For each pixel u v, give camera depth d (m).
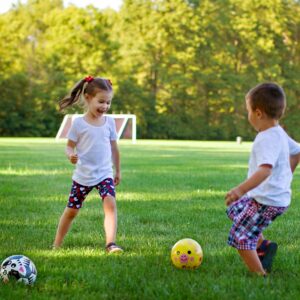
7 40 52.84
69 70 51.25
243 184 4.05
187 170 13.93
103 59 51.34
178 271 4.40
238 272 4.40
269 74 56.31
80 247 5.34
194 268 4.49
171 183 10.80
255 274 4.29
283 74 58.09
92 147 5.41
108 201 5.33
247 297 3.71
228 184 10.77
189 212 7.43
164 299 3.66
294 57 58.66
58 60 51.38
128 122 45.78
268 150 4.11
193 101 55.53
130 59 52.91
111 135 5.61
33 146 27.33
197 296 3.72
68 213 5.42
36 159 17.05
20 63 52.06
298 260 4.86
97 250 5.18
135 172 13.12
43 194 8.95
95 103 5.44
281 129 4.30
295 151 4.36
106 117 5.66
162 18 53.94
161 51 54.28
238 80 55.09
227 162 17.41
